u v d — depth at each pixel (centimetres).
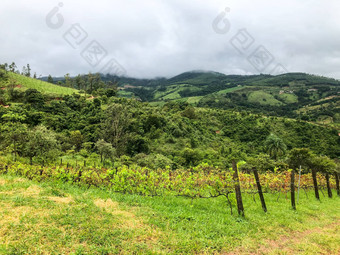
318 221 879
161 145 5806
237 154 6122
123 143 5244
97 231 531
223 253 538
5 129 3359
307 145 7644
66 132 5378
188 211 804
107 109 6325
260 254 557
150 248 502
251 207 977
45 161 2569
